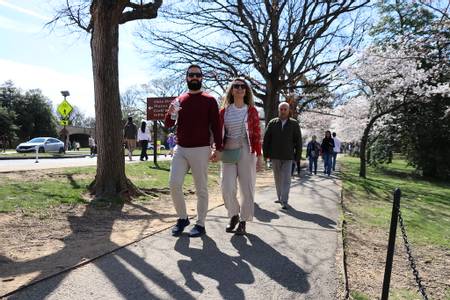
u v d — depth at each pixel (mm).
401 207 10398
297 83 26625
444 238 7277
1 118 52125
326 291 3787
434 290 4656
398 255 5938
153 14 8617
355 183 14633
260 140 5547
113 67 8031
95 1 8633
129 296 3389
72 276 3758
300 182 13367
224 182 5508
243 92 5410
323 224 6602
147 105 15219
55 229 5445
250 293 3607
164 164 15578
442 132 24000
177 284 3703
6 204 6355
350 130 32938
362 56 20547
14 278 3631
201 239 5223
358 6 19016
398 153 29125
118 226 5809
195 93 5137
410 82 19406
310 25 20141
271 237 5547
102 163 7973
